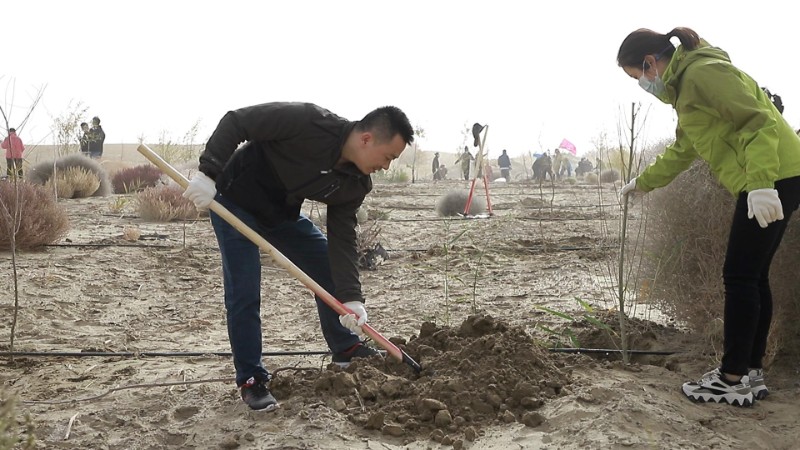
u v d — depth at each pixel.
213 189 3.79
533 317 6.19
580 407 3.79
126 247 9.45
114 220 12.59
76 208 14.38
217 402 4.11
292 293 7.41
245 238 3.99
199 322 6.25
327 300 3.98
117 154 43.59
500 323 4.51
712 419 3.79
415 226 12.52
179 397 4.22
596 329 5.41
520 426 3.70
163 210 12.53
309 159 3.86
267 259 8.93
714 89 3.78
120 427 3.84
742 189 3.89
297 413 3.84
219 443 3.58
